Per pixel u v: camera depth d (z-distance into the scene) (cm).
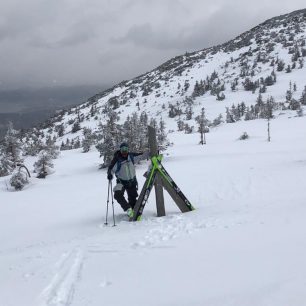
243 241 542
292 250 449
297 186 1272
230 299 327
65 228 1090
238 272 402
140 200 959
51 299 420
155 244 610
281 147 4375
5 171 4634
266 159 2738
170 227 742
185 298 355
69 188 2705
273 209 790
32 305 408
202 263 461
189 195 1384
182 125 12731
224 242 554
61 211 1584
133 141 3916
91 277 480
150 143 982
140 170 3409
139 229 788
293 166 1908
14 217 1598
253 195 1195
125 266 506
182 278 417
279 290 323
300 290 313
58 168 4416
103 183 2781
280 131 6956
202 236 621
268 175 1639
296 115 10181
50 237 986
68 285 461
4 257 730
